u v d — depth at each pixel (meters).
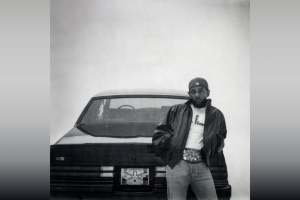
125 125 4.66
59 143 4.50
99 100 4.99
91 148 4.43
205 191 4.72
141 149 4.46
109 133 4.55
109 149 4.42
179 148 4.77
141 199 4.45
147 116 4.85
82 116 4.87
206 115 5.08
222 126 5.21
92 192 4.42
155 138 4.59
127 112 4.86
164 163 4.54
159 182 4.49
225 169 4.80
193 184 4.74
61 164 4.45
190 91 5.25
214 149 4.91
